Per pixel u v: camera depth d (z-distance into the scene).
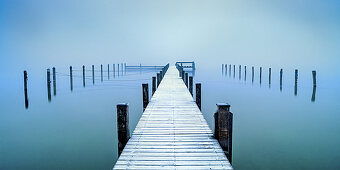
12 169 7.82
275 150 9.08
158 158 5.34
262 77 36.97
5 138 10.73
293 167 7.67
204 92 22.77
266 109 15.88
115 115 14.81
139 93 22.64
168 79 21.48
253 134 10.91
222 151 5.69
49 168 7.94
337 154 8.66
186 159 5.29
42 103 18.08
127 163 5.12
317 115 14.31
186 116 8.73
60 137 10.86
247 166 7.80
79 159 8.62
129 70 54.34
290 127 11.97
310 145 9.49
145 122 8.00
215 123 6.46
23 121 13.45
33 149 9.52
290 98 19.91
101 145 9.97
